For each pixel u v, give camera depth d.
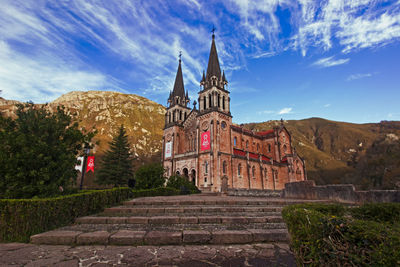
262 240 7.45
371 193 12.98
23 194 10.03
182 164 52.06
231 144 49.81
